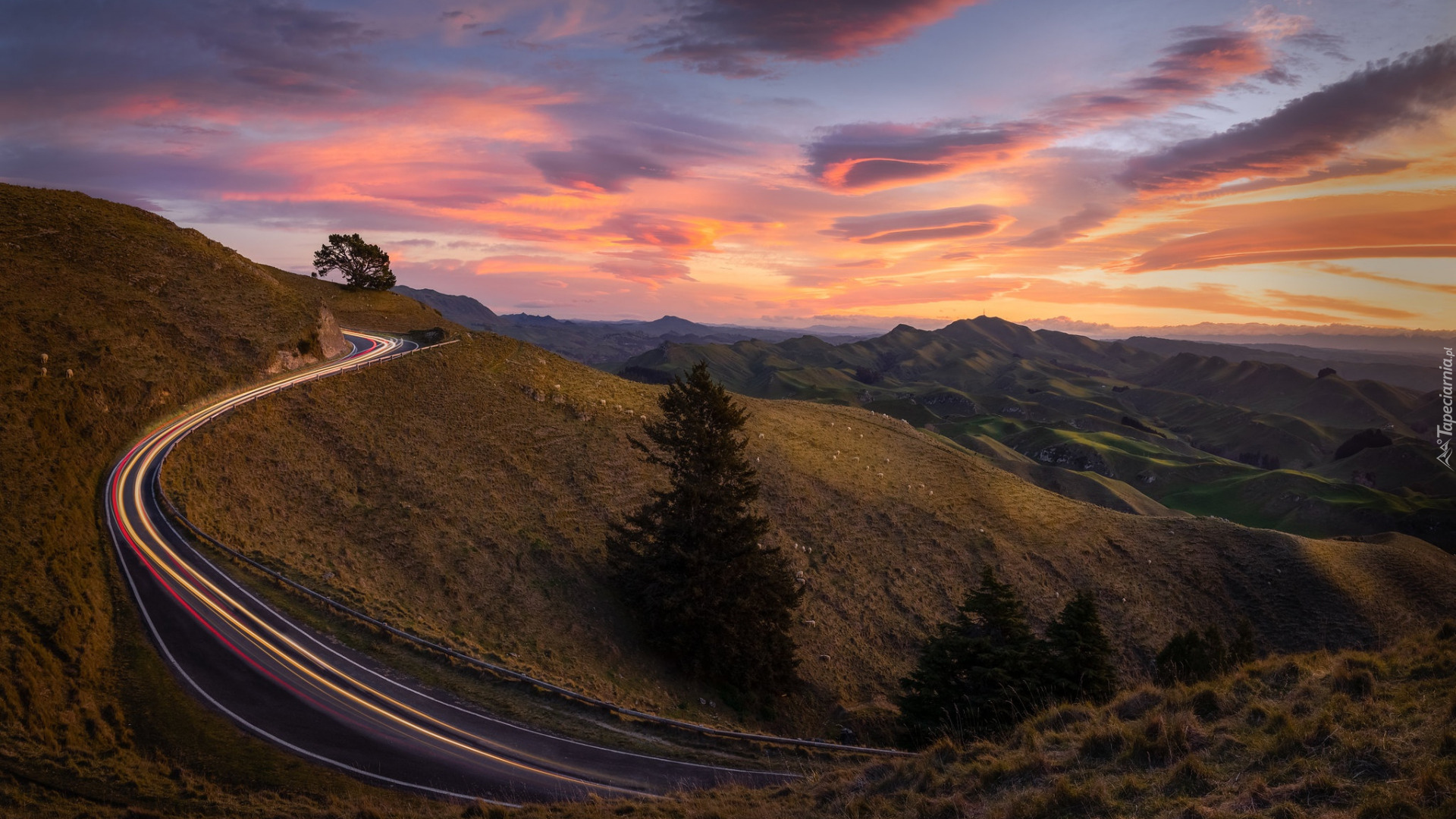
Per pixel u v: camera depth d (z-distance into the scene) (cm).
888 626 6062
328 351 7338
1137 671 6419
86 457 4391
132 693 2566
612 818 1605
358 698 2694
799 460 8312
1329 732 931
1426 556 9225
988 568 3819
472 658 3086
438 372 7325
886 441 10019
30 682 2430
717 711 4125
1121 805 924
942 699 3331
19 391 4428
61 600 2955
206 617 3139
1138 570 8019
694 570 4469
